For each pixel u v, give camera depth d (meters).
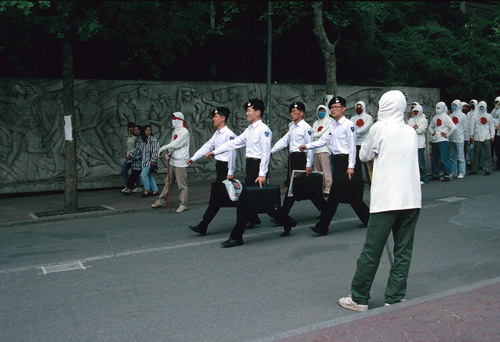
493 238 7.83
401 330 4.05
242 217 7.59
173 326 4.77
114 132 14.30
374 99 19.20
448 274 6.14
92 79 13.98
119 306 5.34
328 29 18.42
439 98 21.53
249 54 17.41
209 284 5.95
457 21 25.58
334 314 4.95
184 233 8.68
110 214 10.83
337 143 8.45
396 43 22.17
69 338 4.59
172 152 10.76
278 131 17.02
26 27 12.72
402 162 4.79
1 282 6.31
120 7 11.60
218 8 16.14
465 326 4.11
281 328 4.66
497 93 23.34
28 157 13.25
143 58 14.77
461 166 14.80
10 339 4.60
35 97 13.29
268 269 6.47
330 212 8.13
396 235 4.91
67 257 7.40
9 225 9.99
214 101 15.78
